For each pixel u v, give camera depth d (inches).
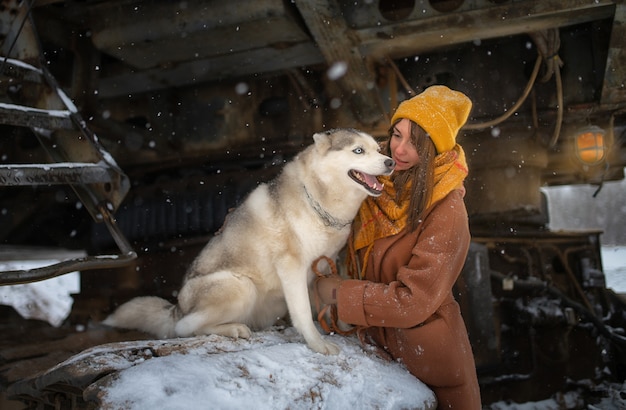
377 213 110.8
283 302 127.6
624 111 197.8
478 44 188.9
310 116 208.4
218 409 71.7
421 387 100.9
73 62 183.8
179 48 180.9
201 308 112.9
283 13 159.6
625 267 605.3
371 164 108.0
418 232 104.9
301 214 112.6
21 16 141.0
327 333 119.6
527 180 204.2
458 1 158.9
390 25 163.8
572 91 191.2
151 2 171.3
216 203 220.7
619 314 237.1
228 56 187.9
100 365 77.9
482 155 206.5
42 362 138.9
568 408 198.4
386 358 109.0
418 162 106.3
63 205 249.6
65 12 179.2
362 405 88.8
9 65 132.5
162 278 224.1
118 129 200.8
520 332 211.2
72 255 383.6
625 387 201.2
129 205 233.5
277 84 213.8
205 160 227.8
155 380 72.5
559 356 212.4
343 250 137.3
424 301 97.0
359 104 193.6
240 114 216.1
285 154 224.7
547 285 219.8
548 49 175.2
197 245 220.7
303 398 82.4
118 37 175.6
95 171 134.3
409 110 106.0
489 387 199.0
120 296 225.9
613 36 164.7
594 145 194.4
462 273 182.4
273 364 89.8
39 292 593.3
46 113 133.3
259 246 114.8
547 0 153.6
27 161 202.1
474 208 207.0
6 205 237.9
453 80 200.7
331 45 171.2
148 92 223.5
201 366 80.4
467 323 179.2
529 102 194.9
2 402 126.5
